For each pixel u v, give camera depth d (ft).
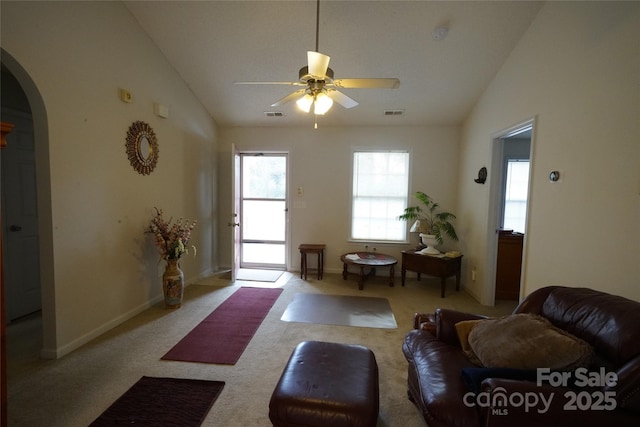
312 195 16.72
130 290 10.53
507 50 10.62
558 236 8.11
